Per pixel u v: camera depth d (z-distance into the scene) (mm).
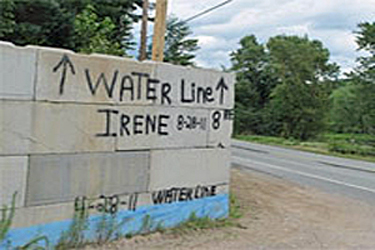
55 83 3801
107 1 17797
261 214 6199
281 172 13203
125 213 4383
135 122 4422
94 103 4078
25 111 3627
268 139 41062
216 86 5215
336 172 14453
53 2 10125
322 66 47312
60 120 3848
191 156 4988
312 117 45469
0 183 3518
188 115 4922
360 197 9172
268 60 52750
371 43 34000
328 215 6715
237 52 54812
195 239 4617
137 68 4406
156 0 7855
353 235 5539
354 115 40500
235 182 9250
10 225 3580
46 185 3783
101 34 12133
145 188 4543
